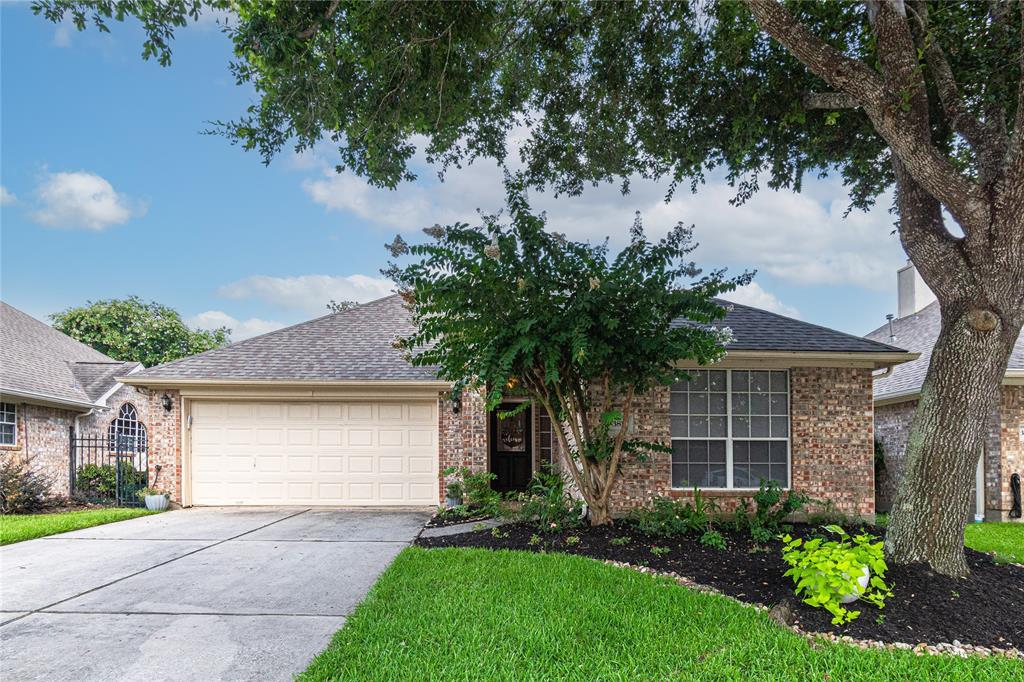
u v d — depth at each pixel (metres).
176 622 4.66
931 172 5.60
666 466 9.15
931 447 5.64
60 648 4.15
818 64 6.00
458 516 9.69
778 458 9.35
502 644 4.03
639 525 7.64
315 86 6.42
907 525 5.68
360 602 5.09
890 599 4.89
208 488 11.35
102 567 6.44
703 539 6.91
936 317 15.12
